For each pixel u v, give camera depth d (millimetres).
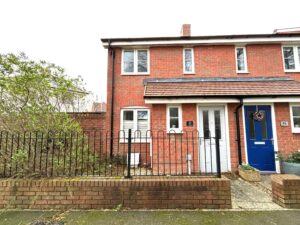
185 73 9922
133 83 9859
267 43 9867
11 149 4363
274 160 7574
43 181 4090
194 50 10109
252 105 7980
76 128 5633
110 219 3559
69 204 4016
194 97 7590
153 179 4160
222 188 4051
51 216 3686
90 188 4059
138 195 4031
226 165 7730
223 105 8062
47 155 4445
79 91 8055
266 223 3393
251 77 9594
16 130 4891
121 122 9531
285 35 9570
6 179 4184
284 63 9820
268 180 6434
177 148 7508
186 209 3969
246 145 7770
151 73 9930
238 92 7707
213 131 7938
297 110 7840
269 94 7391
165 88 8430
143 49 10242
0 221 3475
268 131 7805
